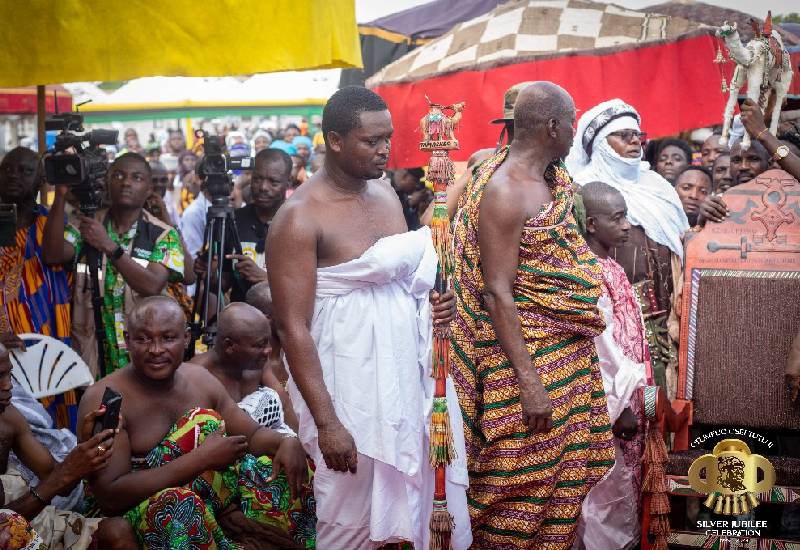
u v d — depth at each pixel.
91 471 3.39
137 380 3.81
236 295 5.72
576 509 3.99
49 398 4.90
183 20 4.77
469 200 3.99
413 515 3.37
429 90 6.93
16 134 10.55
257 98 12.30
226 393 4.05
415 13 9.23
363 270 3.30
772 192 4.82
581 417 3.97
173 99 12.26
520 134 3.87
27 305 5.04
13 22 4.86
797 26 8.44
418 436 3.38
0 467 3.73
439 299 3.43
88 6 4.82
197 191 10.57
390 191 3.67
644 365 4.49
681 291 5.15
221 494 3.92
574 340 3.94
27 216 5.11
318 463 3.44
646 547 4.48
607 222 4.57
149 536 3.53
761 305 4.75
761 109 4.83
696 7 8.79
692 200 6.25
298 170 9.34
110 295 5.30
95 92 11.24
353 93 3.33
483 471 3.96
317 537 3.50
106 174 5.47
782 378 4.69
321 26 4.84
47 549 3.61
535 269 3.84
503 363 3.90
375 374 3.33
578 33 6.84
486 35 7.02
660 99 6.63
